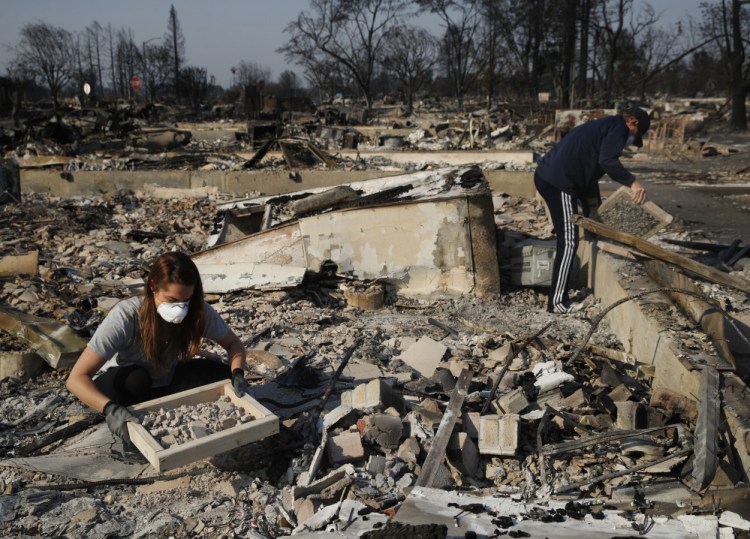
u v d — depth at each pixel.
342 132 20.67
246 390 3.44
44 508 3.06
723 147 20.03
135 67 69.62
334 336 5.29
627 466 3.25
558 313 5.98
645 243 5.42
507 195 11.35
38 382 4.46
